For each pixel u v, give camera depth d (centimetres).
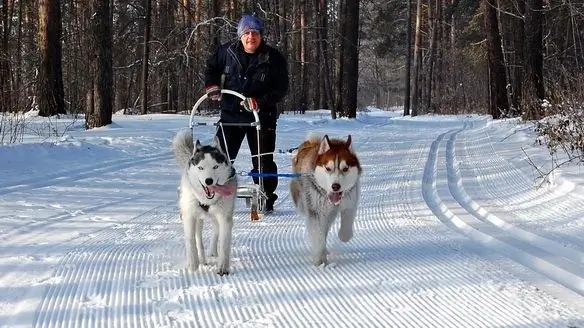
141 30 3172
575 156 877
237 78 709
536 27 1644
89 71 1853
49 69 1855
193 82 2878
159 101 3178
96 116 1609
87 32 2025
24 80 2295
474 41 3856
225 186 480
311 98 3984
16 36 2741
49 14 1839
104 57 1608
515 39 2067
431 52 3841
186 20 2897
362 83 7294
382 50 4378
